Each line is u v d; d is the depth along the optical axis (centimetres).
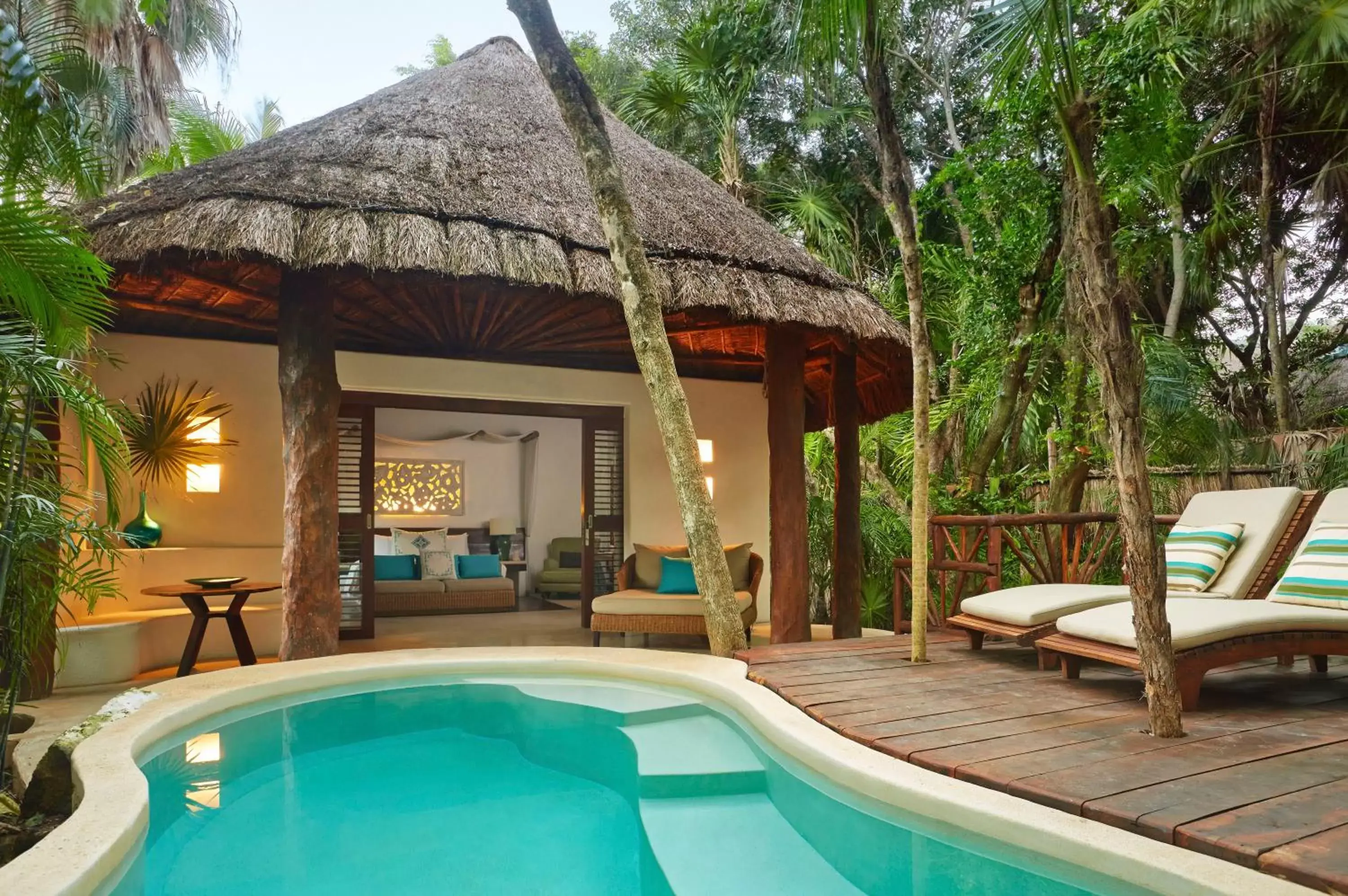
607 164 446
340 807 290
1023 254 660
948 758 248
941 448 800
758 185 1146
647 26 1368
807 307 519
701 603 554
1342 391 1218
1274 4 744
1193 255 1036
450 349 668
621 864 239
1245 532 412
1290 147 1019
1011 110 608
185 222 404
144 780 248
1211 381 1148
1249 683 361
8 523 270
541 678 442
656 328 447
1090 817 203
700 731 354
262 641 555
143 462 561
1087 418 656
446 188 492
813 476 977
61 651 418
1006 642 488
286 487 444
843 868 224
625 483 725
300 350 440
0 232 276
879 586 855
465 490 1105
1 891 171
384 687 423
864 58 412
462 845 255
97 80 945
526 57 711
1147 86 584
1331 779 223
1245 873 169
